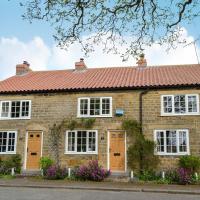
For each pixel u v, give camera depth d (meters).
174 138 21.33
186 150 20.95
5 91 23.89
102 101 22.83
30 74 29.20
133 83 22.86
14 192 14.68
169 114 21.62
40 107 23.50
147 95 22.27
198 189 16.11
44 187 16.78
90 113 22.81
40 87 23.94
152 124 21.72
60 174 20.38
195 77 22.95
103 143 22.06
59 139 22.73
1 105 24.14
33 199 12.68
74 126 22.66
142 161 21.16
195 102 21.53
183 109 21.64
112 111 22.44
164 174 19.95
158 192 15.63
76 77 26.27
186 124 21.27
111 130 22.17
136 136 21.59
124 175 20.69
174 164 20.84
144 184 18.30
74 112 22.97
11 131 23.48
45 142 22.88
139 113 22.05
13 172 21.86
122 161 21.64
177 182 18.94
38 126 23.20
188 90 21.73
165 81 22.66
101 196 13.84
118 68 28.69
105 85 22.92
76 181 19.38
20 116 23.66
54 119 23.12
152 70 26.77
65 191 15.43
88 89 22.92
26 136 23.22
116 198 13.30
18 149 23.06
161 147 21.38
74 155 22.27
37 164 22.70
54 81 25.53
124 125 21.91
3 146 23.36
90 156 22.05
